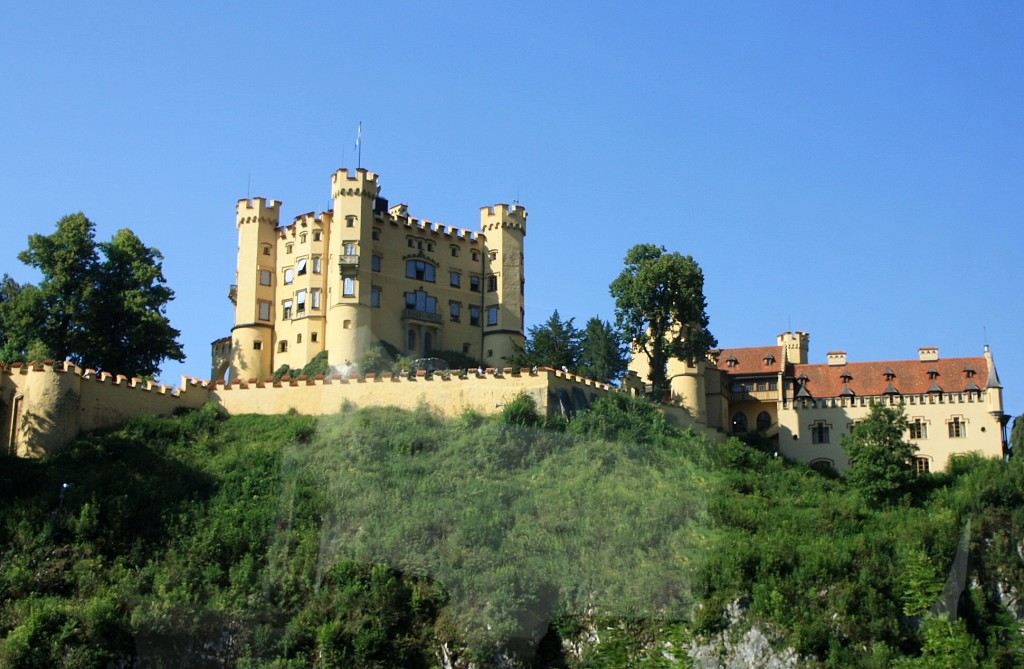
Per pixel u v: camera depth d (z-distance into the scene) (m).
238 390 95.38
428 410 80.44
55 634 65.38
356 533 49.38
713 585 56.91
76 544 73.00
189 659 63.28
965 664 65.88
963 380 116.06
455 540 49.88
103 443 87.56
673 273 109.31
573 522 52.62
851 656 61.62
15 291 128.38
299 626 56.03
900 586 67.75
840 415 110.75
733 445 89.56
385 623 52.22
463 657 50.22
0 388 87.81
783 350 122.12
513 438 56.34
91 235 108.69
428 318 118.94
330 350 114.81
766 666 56.66
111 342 105.31
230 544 69.81
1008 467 84.44
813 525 69.81
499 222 125.56
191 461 84.44
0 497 78.19
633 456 59.81
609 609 51.09
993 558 73.81
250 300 120.44
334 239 118.06
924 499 85.00
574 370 106.19
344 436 53.66
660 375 108.75
